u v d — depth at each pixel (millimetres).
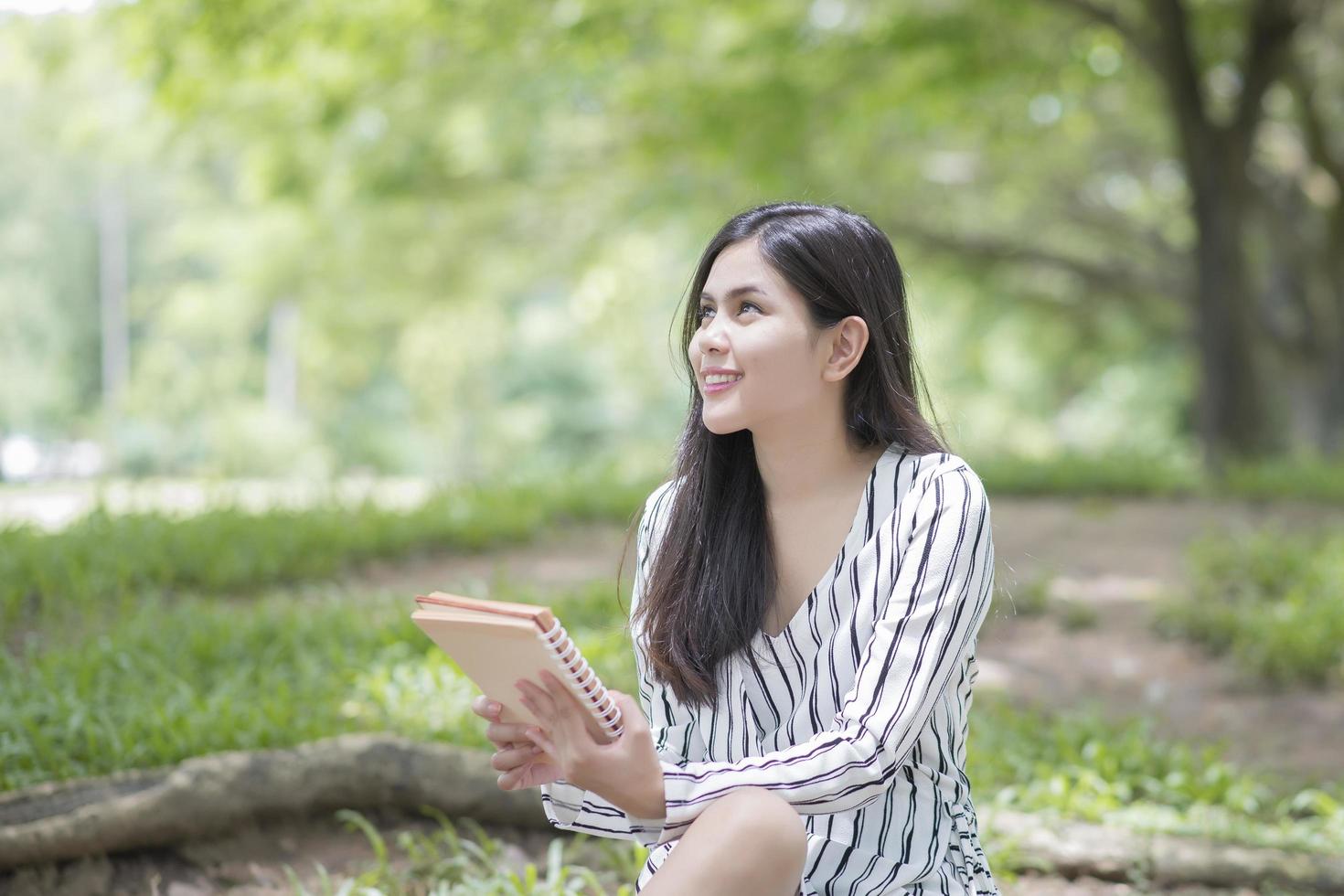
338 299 20219
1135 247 19734
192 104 10453
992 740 4188
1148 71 13094
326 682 4117
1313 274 16266
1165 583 7023
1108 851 3373
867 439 2104
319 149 14164
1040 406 30672
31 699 3785
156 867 3186
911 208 17844
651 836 1857
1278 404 17547
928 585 1917
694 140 12945
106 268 33562
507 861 3285
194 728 3516
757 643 2074
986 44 11977
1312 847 3496
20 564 5543
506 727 1950
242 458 24891
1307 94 14031
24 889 3049
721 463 2154
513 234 18266
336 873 3221
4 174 32781
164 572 5801
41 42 13141
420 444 30859
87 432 30156
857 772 1823
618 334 25000
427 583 6441
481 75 12820
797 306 2012
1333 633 5570
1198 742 4629
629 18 11164
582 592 5777
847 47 11734
